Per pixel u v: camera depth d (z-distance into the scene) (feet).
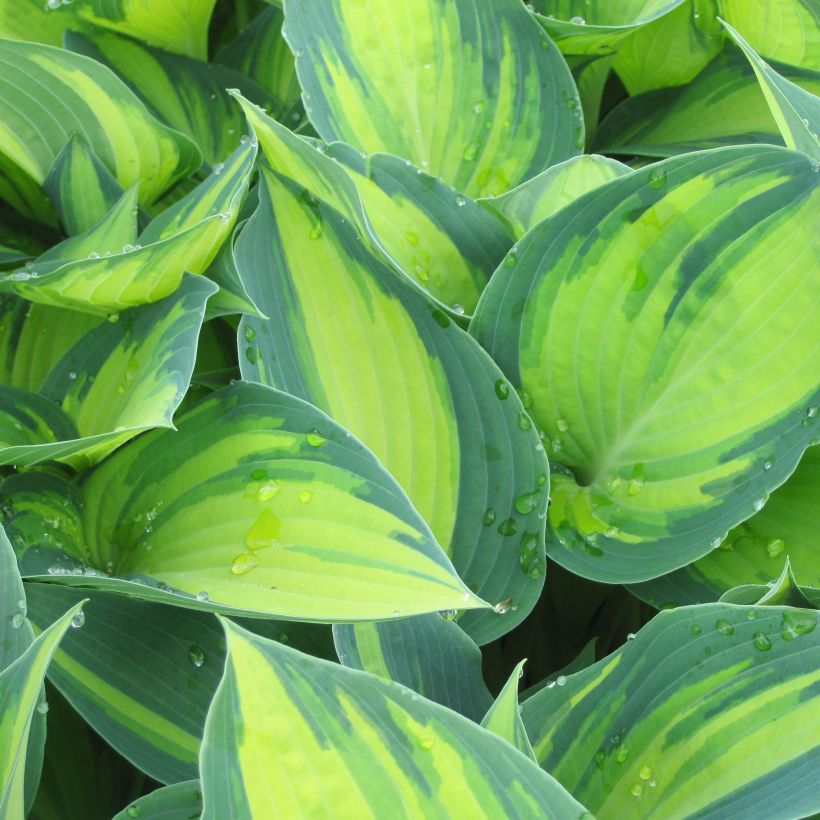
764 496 2.84
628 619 3.14
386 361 2.91
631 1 3.34
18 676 2.52
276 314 2.89
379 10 3.19
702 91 3.41
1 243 3.24
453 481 2.89
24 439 2.85
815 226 2.81
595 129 3.54
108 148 3.16
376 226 2.98
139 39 3.35
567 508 2.94
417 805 2.50
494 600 2.88
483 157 3.22
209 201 2.90
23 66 3.04
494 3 3.19
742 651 2.67
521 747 2.57
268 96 3.38
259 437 2.78
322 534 2.71
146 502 2.82
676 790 2.67
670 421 2.91
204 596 2.68
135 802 2.63
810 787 2.60
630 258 2.87
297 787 2.49
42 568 2.76
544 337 2.92
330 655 2.86
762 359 2.86
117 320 2.91
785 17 3.32
